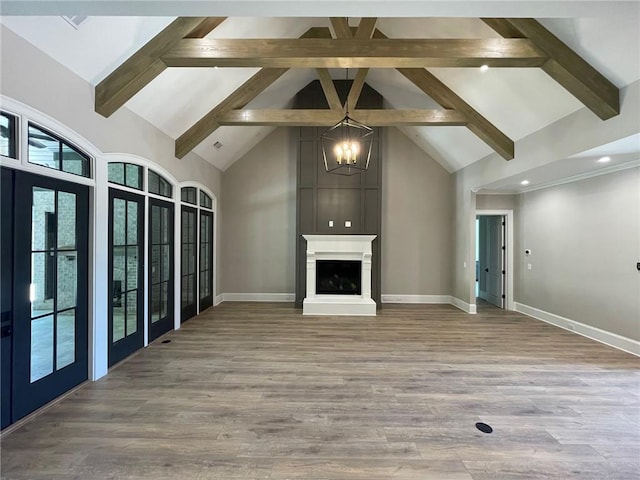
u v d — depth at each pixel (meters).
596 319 4.70
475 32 3.97
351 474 1.99
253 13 2.02
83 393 2.97
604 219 4.59
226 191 7.33
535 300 6.02
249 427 2.46
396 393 3.01
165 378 3.30
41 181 2.70
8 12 1.97
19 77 2.41
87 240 3.23
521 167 4.77
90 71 3.08
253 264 7.35
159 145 4.52
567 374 3.45
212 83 4.51
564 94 3.74
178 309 5.13
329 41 3.31
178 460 2.09
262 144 7.33
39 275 2.71
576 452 2.20
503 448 2.24
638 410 2.73
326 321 5.63
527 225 6.25
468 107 4.93
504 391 3.06
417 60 3.35
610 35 2.92
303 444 2.26
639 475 2.00
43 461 2.07
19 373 2.53
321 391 3.04
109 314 3.52
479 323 5.56
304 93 6.62
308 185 6.77
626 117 3.20
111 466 2.03
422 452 2.19
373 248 6.74
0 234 2.38
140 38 3.16
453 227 7.16
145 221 4.20
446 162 6.96
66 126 2.86
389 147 7.35
